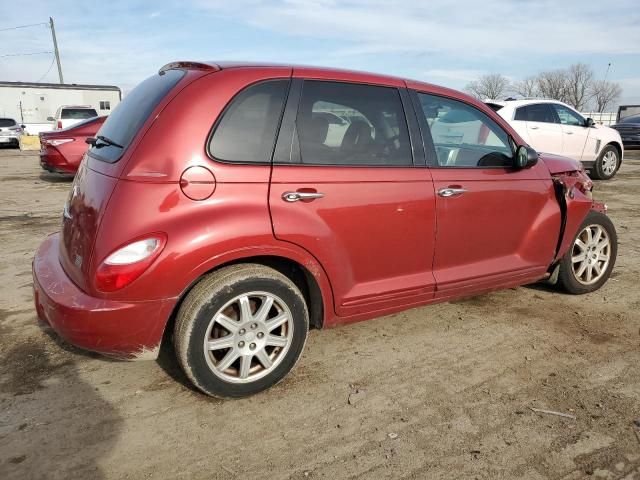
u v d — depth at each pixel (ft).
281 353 9.62
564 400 9.50
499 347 11.52
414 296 11.18
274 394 9.62
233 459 7.92
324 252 9.62
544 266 13.37
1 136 77.77
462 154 11.71
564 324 12.72
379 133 10.50
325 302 10.06
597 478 7.59
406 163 10.72
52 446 8.14
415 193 10.62
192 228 8.40
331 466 7.79
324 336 11.98
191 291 8.75
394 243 10.56
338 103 10.07
